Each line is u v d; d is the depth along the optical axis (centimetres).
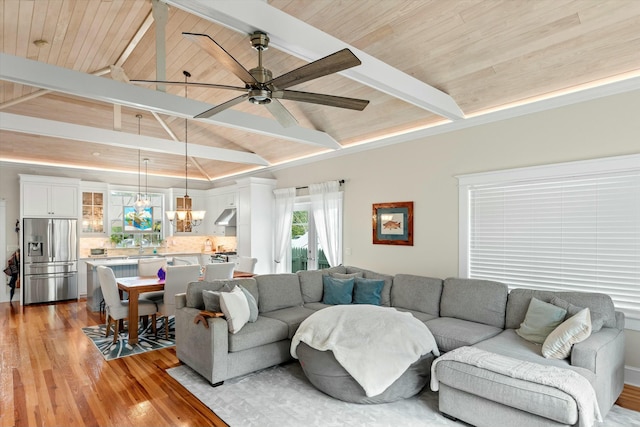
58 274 705
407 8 314
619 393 304
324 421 277
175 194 905
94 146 706
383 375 293
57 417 281
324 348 314
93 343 455
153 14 344
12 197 709
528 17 302
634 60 312
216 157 669
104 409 294
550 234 383
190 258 878
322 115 533
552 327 311
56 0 330
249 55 425
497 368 257
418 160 497
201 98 560
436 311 415
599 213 352
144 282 493
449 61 365
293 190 690
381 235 539
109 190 815
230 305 353
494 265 426
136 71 499
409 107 458
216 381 333
